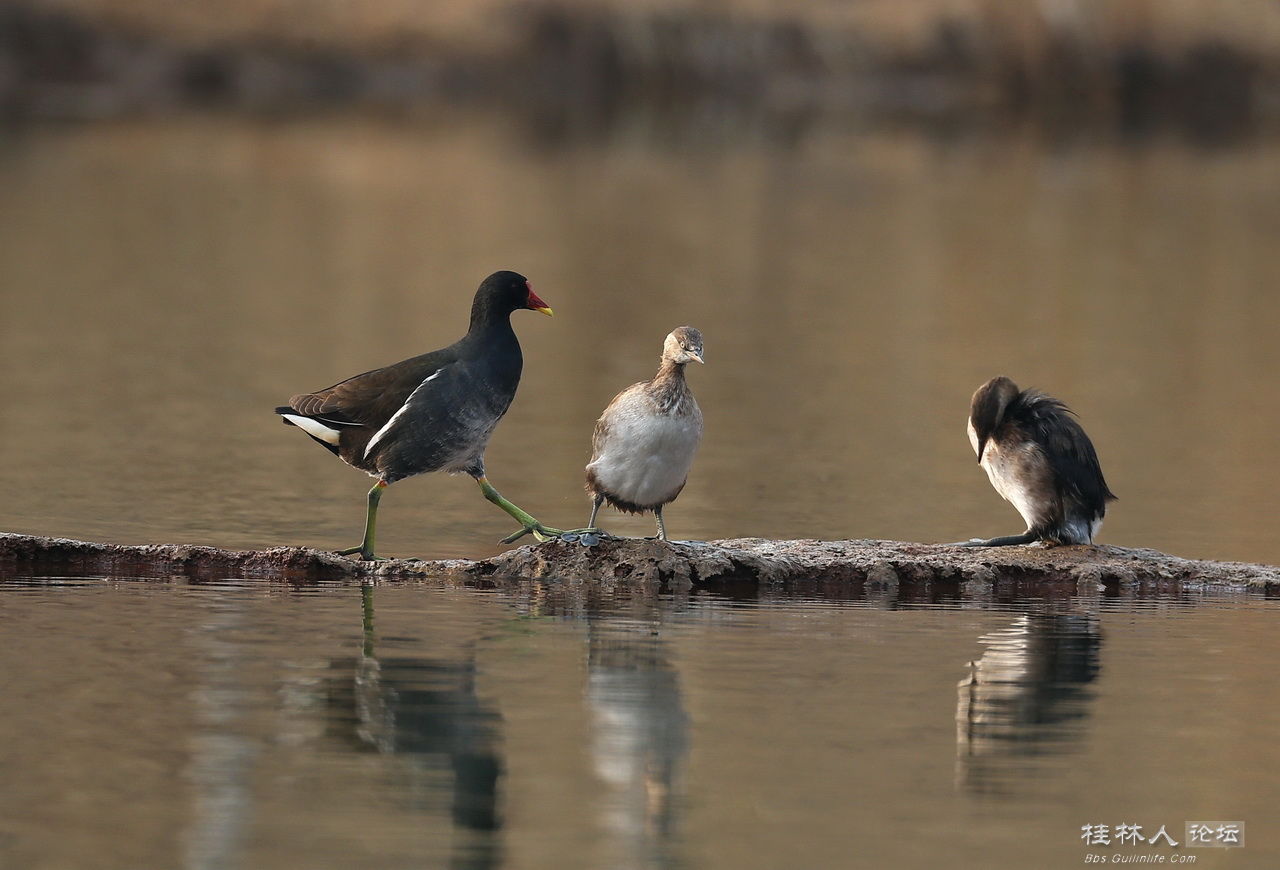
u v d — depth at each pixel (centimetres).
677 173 4688
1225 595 1331
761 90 6219
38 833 828
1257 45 6103
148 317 2727
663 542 1341
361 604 1246
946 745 966
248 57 6150
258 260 3303
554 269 3269
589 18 6256
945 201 4266
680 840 835
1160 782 918
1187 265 3456
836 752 952
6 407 2044
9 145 4728
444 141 5200
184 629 1159
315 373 2322
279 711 995
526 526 1373
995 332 2750
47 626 1156
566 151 5075
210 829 837
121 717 977
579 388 2275
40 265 3175
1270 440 2038
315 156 4794
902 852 828
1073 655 1146
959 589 1338
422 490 1708
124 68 5956
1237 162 5066
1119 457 1939
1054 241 3709
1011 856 826
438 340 2577
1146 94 6081
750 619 1227
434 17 6362
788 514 1653
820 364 2475
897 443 1997
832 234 3759
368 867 801
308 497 1664
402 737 959
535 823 850
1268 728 1001
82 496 1627
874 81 6206
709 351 2552
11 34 5903
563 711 1008
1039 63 6112
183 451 1850
